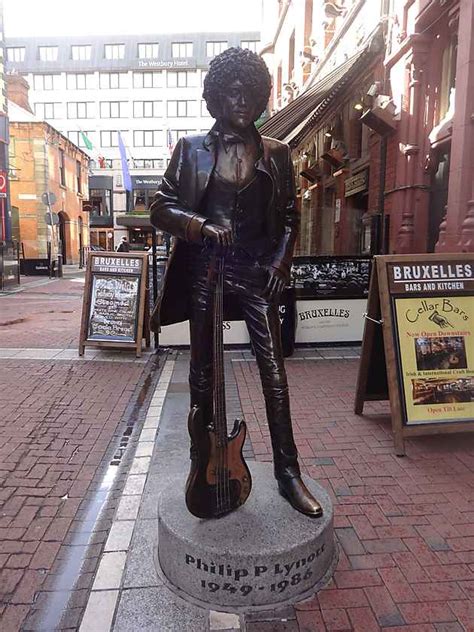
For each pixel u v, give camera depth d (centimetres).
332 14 1229
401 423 375
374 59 928
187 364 661
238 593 225
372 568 248
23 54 6350
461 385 388
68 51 6319
